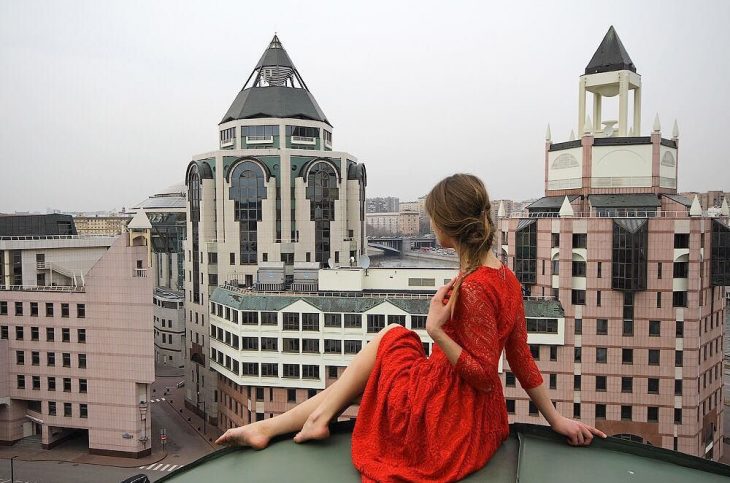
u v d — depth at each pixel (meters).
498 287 7.00
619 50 68.94
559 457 7.44
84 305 72.88
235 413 77.88
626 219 61.47
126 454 73.31
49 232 97.06
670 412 61.53
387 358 7.72
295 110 91.56
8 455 74.06
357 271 71.38
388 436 7.30
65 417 74.81
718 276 64.50
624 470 7.13
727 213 71.12
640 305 61.47
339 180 90.56
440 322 6.95
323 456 7.61
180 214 140.38
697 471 7.27
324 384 68.81
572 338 63.22
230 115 94.12
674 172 71.12
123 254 71.06
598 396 62.88
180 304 124.62
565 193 71.19
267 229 86.19
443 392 7.01
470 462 6.79
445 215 7.17
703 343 63.09
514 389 62.47
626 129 68.62
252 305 70.62
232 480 7.10
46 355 74.75
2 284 80.12
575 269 63.41
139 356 71.94
